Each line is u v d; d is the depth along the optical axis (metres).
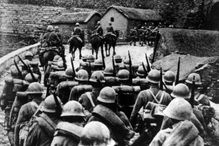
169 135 5.09
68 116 5.52
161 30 25.84
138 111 8.44
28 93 8.02
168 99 8.09
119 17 43.62
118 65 14.19
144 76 10.41
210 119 8.42
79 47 29.64
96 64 13.28
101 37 29.92
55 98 6.33
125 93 9.52
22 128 7.72
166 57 20.69
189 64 18.36
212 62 17.03
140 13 45.00
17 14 57.31
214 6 41.47
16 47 56.88
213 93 16.69
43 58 19.84
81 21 43.47
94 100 8.29
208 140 8.02
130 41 39.06
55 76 12.39
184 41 25.08
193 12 42.56
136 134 8.72
